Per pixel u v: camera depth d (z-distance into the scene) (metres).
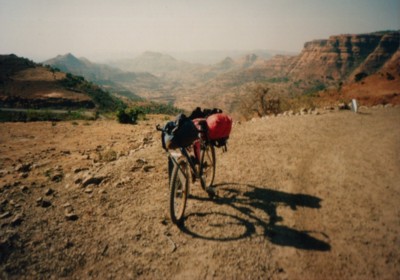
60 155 8.07
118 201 4.59
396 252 3.54
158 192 4.96
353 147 8.12
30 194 4.84
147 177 5.56
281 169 6.32
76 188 5.05
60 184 5.35
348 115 13.27
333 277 3.12
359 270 3.23
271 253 3.49
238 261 3.32
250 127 10.69
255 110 27.86
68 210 4.22
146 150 7.45
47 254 3.31
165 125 3.97
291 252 3.52
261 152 7.49
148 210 4.36
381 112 14.08
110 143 9.91
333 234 3.91
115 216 4.16
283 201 4.83
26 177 5.80
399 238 3.84
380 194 5.15
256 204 4.69
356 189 5.36
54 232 3.71
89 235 3.69
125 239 3.65
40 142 10.33
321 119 12.21
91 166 6.57
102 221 4.02
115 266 3.20
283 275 3.14
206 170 5.15
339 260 3.39
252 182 5.57
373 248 3.62
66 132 12.78
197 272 3.14
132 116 17.97
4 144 9.95
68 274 3.06
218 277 3.07
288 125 10.96
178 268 3.20
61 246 3.45
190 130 3.82
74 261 3.24
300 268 3.25
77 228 3.82
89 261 3.25
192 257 3.38
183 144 3.82
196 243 3.64
